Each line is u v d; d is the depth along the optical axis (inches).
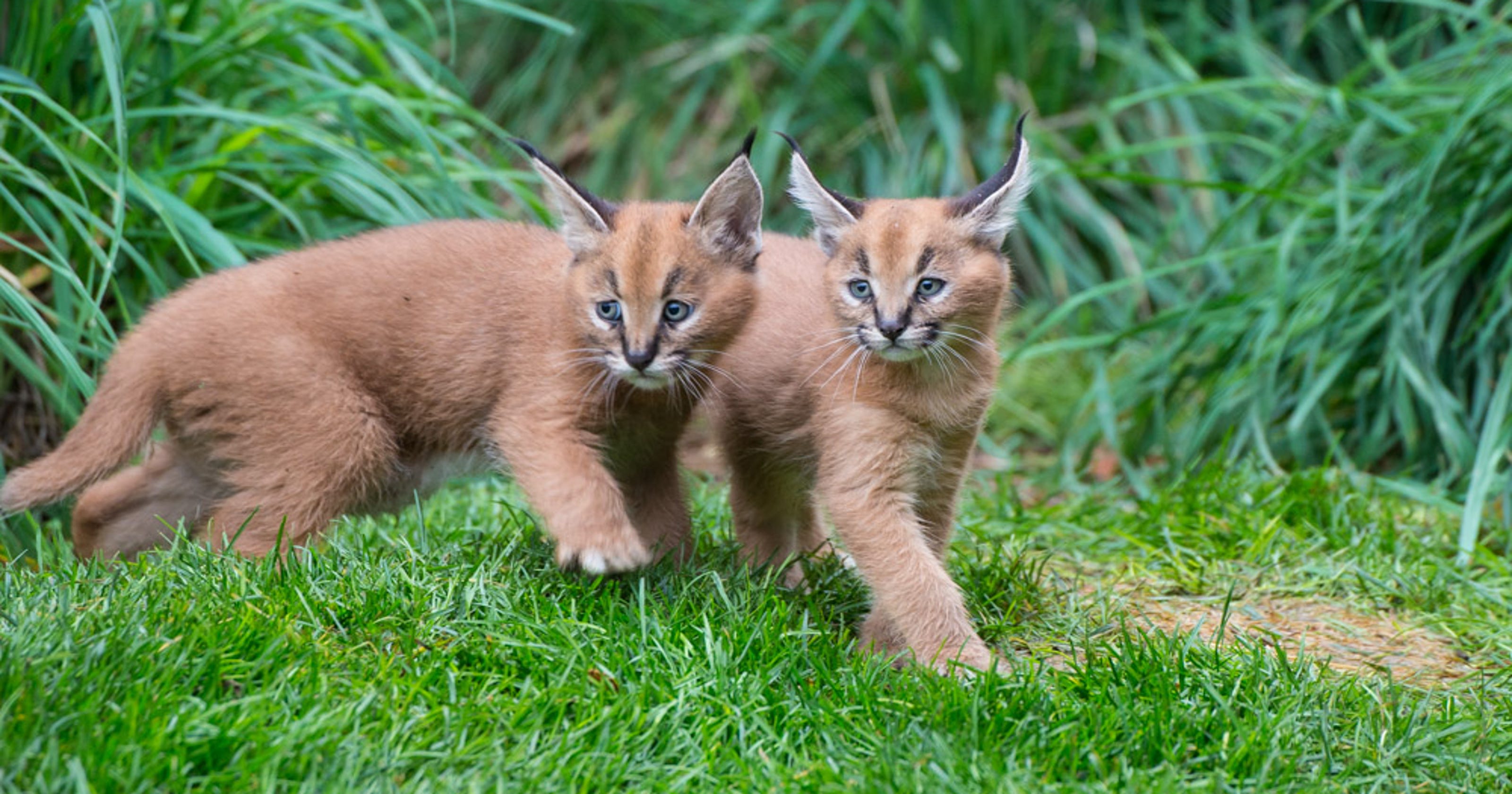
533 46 808.3
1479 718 313.6
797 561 393.1
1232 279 663.8
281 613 313.3
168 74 505.4
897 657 335.6
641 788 267.3
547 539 381.4
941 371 365.7
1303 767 288.5
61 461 387.2
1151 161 731.4
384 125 564.4
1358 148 614.5
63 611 295.7
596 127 776.3
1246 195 684.1
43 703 259.4
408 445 403.2
